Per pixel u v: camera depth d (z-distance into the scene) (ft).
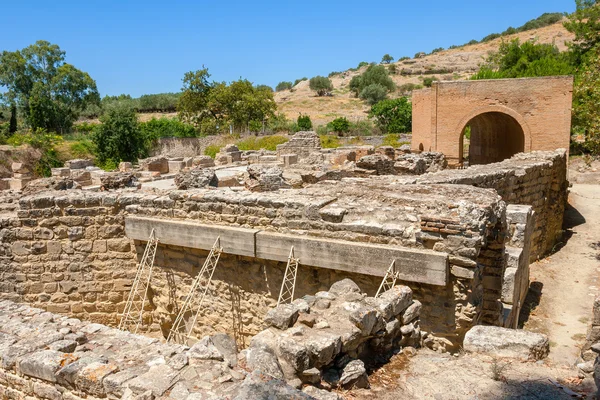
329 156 96.32
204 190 33.73
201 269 31.78
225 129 179.93
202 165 93.76
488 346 21.11
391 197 28.86
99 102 216.95
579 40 159.12
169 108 294.87
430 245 24.23
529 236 41.78
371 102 301.63
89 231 34.37
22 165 94.27
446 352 24.08
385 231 25.23
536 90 86.84
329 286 27.09
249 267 29.86
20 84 199.00
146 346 18.04
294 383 15.80
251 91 191.93
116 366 16.11
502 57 173.06
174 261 32.99
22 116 208.44
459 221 23.49
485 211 24.82
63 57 208.64
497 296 28.22
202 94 192.95
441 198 28.12
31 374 16.92
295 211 27.89
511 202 51.37
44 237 34.30
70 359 16.85
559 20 395.34
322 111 294.87
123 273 34.68
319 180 53.16
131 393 14.65
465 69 360.89
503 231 27.89
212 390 14.26
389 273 24.43
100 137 138.92
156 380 14.85
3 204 37.24
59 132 193.77
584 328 36.40
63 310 35.01
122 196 34.04
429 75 369.50
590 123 63.10
